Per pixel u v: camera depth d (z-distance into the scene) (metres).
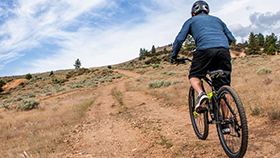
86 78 67.44
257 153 2.83
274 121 3.93
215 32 2.73
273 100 5.47
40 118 10.73
